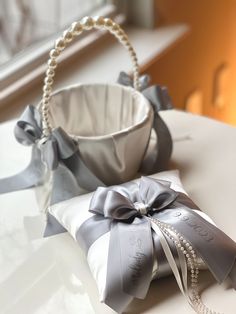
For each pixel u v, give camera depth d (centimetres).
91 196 42
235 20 107
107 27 44
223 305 35
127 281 34
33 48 75
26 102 69
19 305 36
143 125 44
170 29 88
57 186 43
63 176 43
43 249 40
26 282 38
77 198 42
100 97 50
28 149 52
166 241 36
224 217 42
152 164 48
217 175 47
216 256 35
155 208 38
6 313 35
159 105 47
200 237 36
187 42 94
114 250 36
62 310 35
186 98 101
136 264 34
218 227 41
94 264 36
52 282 37
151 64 82
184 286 36
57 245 41
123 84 50
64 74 76
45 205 44
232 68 114
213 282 36
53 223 42
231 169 48
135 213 38
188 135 53
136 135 44
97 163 44
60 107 48
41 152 44
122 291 34
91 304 35
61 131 41
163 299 35
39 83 73
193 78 101
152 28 88
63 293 36
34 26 78
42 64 74
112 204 37
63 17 83
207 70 105
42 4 78
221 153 50
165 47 83
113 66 77
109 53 81
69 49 79
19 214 44
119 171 45
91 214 39
